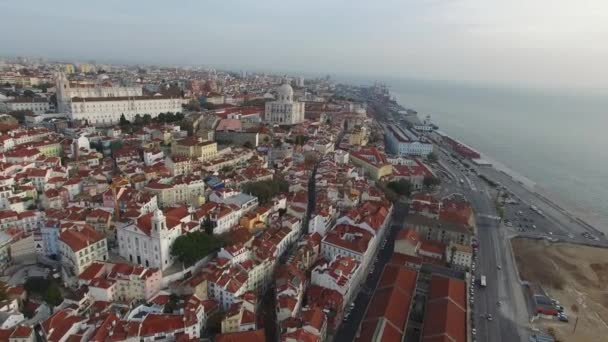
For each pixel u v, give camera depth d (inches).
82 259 6929.1
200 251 7588.6
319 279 7485.2
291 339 5625.0
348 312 7322.8
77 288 6727.4
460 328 6417.3
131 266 6840.6
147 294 6688.0
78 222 7775.6
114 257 7780.5
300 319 6136.8
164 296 6633.9
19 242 7377.0
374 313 6633.9
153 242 7234.3
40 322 5861.2
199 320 6146.7
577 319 7736.2
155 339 5659.5
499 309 7770.7
